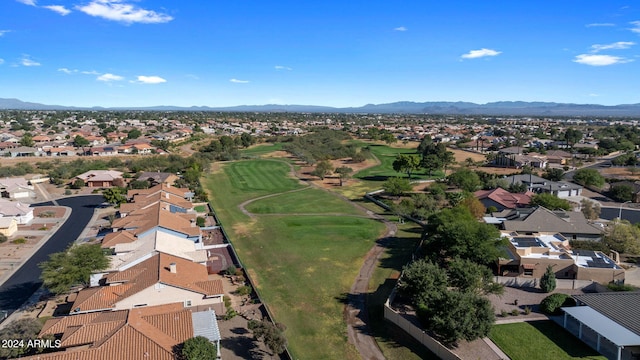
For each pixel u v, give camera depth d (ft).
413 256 203.10
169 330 119.75
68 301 159.02
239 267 196.44
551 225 218.38
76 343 114.11
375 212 303.68
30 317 149.28
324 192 373.61
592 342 130.00
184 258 175.42
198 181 398.01
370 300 165.07
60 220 275.80
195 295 150.92
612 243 202.69
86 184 384.47
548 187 337.52
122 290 146.51
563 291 165.58
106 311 137.59
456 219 207.72
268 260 208.03
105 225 261.65
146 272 153.89
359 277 187.21
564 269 175.11
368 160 558.56
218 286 156.66
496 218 241.14
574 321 142.31
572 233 215.10
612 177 410.11
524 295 163.53
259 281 183.52
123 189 346.74
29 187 358.84
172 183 369.91
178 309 138.92
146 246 181.37
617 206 305.94
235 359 125.80
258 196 355.77
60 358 104.37
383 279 184.44
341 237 243.81
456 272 154.20
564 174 419.33
